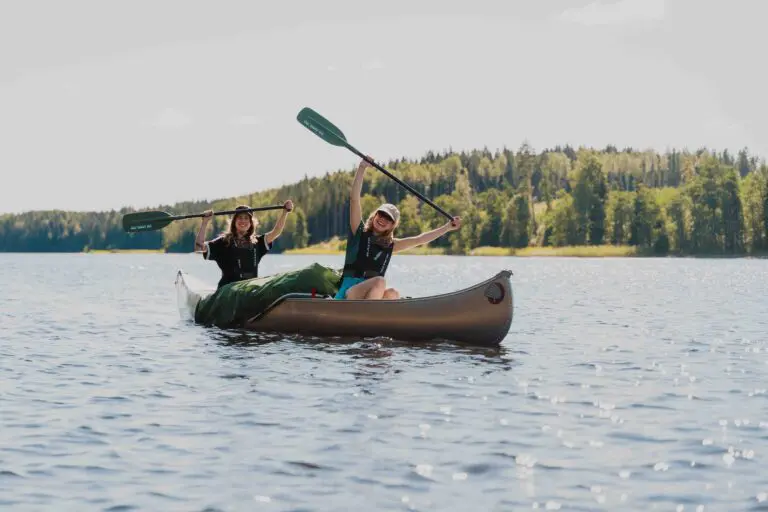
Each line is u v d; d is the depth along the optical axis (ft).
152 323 41.50
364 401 21.16
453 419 19.20
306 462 15.66
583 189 337.93
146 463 15.57
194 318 41.14
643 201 321.93
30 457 15.94
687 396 22.16
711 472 15.17
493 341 32.40
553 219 347.36
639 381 24.44
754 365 27.68
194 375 25.04
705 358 29.32
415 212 375.86
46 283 93.30
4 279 105.81
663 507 13.35
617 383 24.07
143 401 21.11
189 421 18.88
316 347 31.35
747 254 311.68
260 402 20.99
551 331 38.06
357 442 17.11
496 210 351.25
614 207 325.42
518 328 39.50
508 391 22.68
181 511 13.11
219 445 16.83
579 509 13.28
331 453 16.26
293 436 17.54
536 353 30.30
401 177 453.58
